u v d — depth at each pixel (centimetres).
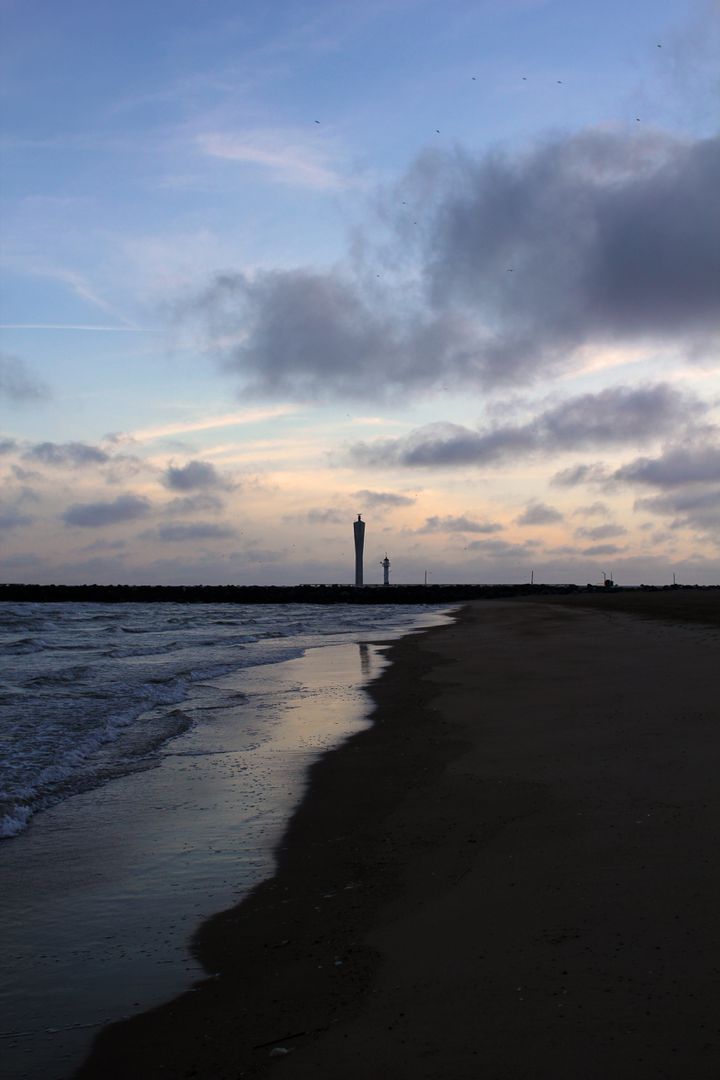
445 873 617
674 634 2431
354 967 475
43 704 1494
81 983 479
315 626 4266
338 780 941
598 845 638
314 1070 371
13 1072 387
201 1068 383
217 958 505
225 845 730
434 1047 380
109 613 6306
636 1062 354
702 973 425
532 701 1367
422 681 1742
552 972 441
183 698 1611
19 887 637
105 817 822
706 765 851
